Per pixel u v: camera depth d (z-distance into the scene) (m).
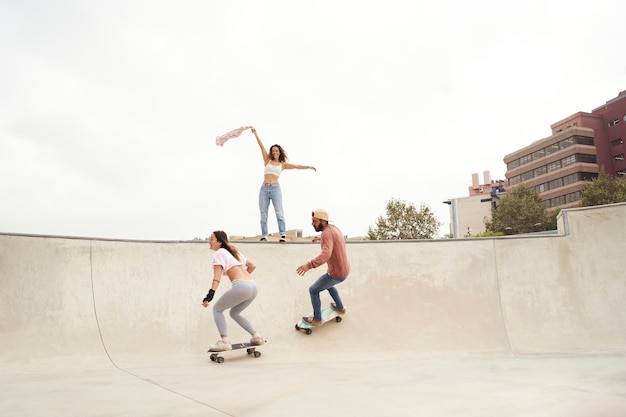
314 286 6.71
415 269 7.90
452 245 8.12
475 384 4.42
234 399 3.94
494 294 7.63
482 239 8.13
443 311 7.43
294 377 5.00
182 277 7.31
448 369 5.43
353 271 7.82
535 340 7.02
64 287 6.59
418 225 45.47
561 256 7.89
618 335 7.01
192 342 6.67
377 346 6.88
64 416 3.41
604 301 7.40
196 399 3.94
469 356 6.62
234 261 6.05
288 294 7.52
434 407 3.56
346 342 6.89
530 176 86.06
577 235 7.97
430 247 8.12
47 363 5.78
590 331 7.11
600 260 7.71
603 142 78.75
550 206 81.50
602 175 53.56
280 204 8.64
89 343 6.23
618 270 7.56
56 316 6.35
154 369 5.70
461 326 7.23
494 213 60.50
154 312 6.86
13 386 4.55
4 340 5.86
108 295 6.80
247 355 6.55
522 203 58.25
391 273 7.85
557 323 7.25
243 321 6.19
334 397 3.97
